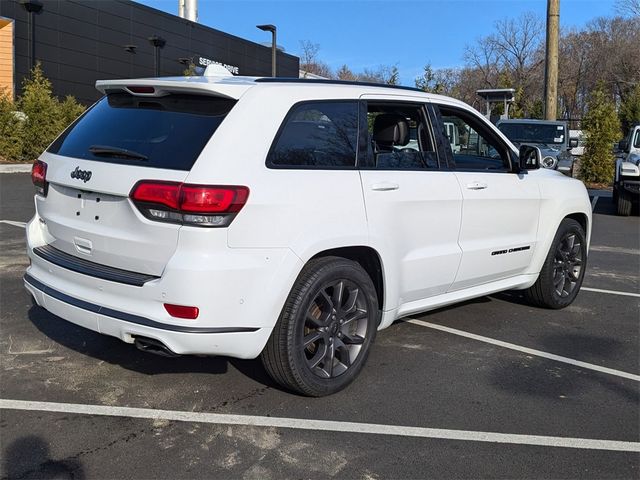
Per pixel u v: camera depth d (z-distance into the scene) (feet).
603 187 69.10
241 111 11.74
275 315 11.70
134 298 11.43
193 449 10.90
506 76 110.63
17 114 62.59
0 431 11.30
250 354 11.62
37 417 11.87
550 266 19.33
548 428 12.13
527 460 10.92
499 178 17.03
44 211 13.61
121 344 15.65
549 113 59.00
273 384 13.64
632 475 10.56
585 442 11.62
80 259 12.57
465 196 15.69
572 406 13.14
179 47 87.10
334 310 12.89
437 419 12.34
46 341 15.74
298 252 11.82
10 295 19.53
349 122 13.48
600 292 23.04
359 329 13.56
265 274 11.39
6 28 64.54
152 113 12.59
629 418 12.66
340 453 10.94
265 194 11.41
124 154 11.96
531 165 17.56
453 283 16.01
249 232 11.21
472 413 12.65
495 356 15.96
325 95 13.16
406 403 12.99
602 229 40.63
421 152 15.10
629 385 14.35
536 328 18.39
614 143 69.82
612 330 18.42
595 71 187.52
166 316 11.06
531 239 18.37
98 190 11.84
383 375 14.44
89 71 74.69
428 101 15.53
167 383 13.52
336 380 13.02
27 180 52.37
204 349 11.15
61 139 13.96
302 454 10.86
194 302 10.83
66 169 12.73
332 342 12.95
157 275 11.27
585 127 70.85
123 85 12.96
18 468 10.16
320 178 12.44
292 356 12.10
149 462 10.46
